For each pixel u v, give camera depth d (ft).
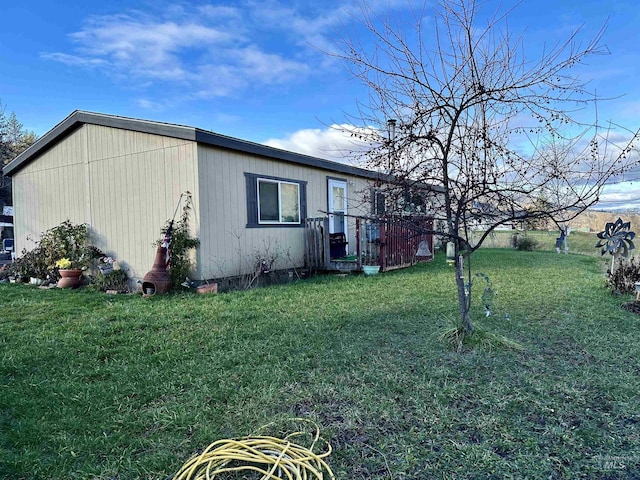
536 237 53.62
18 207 32.22
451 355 11.85
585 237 55.98
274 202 27.86
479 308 17.35
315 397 9.37
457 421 8.29
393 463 6.98
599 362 11.37
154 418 8.45
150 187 24.26
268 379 10.31
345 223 35.37
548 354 11.98
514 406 8.85
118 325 15.11
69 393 9.62
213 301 19.34
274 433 7.96
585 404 8.96
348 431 8.00
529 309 17.21
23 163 31.14
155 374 10.69
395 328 14.56
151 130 23.58
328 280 26.20
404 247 32.09
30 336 13.99
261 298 19.92
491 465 6.88
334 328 14.64
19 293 23.16
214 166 23.45
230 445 7.25
